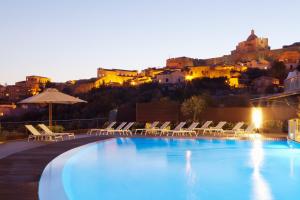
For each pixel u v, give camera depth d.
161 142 15.81
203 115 22.72
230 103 36.44
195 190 7.09
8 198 5.05
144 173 8.83
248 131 17.83
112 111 24.61
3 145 12.69
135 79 101.81
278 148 13.74
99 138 15.71
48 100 16.83
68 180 8.00
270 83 73.56
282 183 7.75
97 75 119.38
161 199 6.38
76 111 45.88
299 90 16.42
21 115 49.34
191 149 13.66
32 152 10.44
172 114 23.11
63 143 13.18
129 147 14.22
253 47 126.25
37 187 5.79
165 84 78.69
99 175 8.57
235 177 8.34
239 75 85.44
